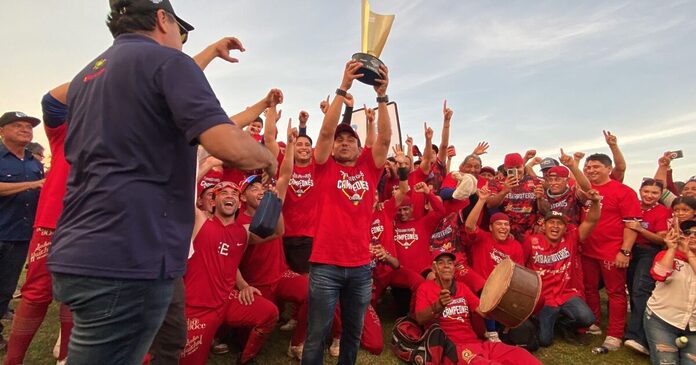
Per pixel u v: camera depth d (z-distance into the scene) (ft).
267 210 7.55
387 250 16.87
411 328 14.12
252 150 4.62
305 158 16.12
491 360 12.49
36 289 9.80
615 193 16.93
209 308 11.28
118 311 4.38
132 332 4.52
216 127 4.39
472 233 17.56
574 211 18.85
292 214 15.96
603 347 15.46
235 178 16.83
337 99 10.33
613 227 16.79
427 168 19.33
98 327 4.37
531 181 20.80
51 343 12.41
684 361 13.35
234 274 12.04
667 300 13.57
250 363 12.51
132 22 5.29
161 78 4.61
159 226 4.57
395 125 20.86
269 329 12.19
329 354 13.69
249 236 12.75
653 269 13.82
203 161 12.69
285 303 18.37
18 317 9.84
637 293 15.97
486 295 13.97
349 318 10.89
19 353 9.80
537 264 17.04
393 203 16.92
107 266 4.27
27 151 14.70
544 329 15.92
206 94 4.64
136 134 4.52
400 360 13.76
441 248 17.75
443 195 18.67
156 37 5.44
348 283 10.61
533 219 20.13
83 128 4.74
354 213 10.55
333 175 10.79
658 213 17.31
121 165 4.48
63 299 4.46
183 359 10.92
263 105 10.59
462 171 22.20
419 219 18.25
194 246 11.19
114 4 5.41
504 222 17.20
